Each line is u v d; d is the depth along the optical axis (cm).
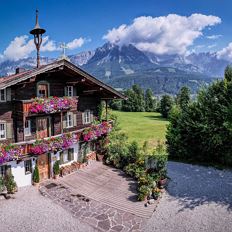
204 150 2680
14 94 2072
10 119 2070
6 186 1953
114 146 2659
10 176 1967
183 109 2858
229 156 2564
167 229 1513
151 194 1900
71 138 2273
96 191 2011
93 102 2842
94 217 1645
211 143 2595
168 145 3025
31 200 1862
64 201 1848
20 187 2069
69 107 2269
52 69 2130
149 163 2239
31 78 1955
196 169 2550
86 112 2766
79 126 2667
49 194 1952
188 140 2795
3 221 1589
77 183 2156
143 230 1509
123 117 7794
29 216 1648
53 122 2394
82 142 2605
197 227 1526
